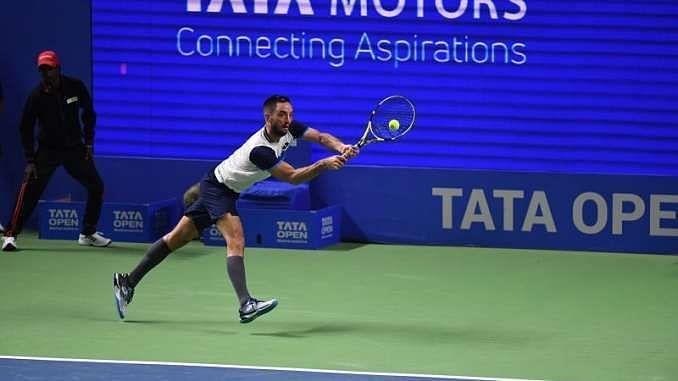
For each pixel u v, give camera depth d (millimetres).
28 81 23406
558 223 21750
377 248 22047
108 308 17531
